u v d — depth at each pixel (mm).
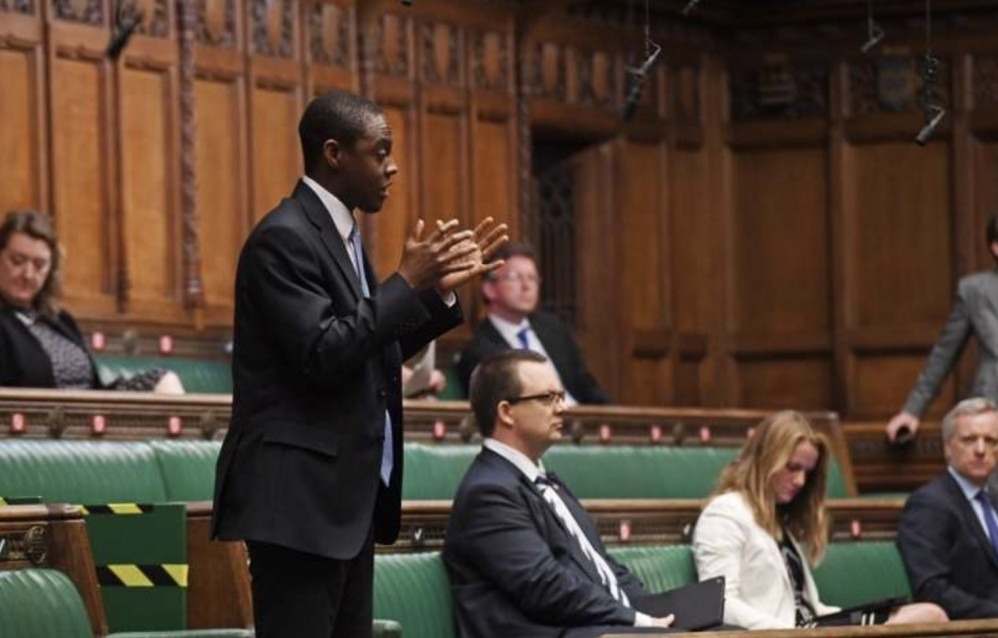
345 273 10242
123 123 21234
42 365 16484
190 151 21797
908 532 17766
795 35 28297
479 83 25531
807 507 16094
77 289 20797
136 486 14664
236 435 10125
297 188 10383
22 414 14711
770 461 15828
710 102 28469
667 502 16484
